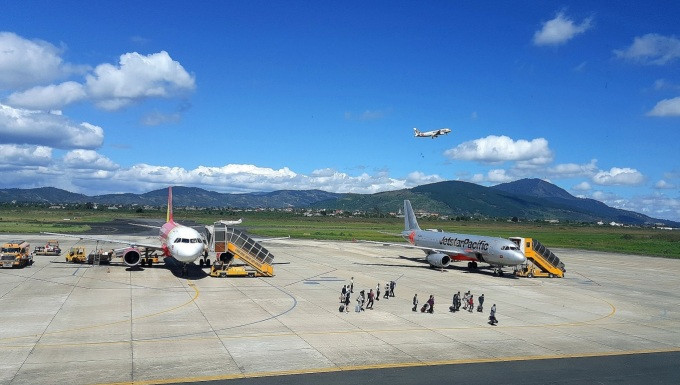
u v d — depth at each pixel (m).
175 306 42.78
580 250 130.88
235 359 28.72
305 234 154.25
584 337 36.91
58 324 35.56
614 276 76.69
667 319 44.69
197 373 26.19
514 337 36.16
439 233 84.38
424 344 33.34
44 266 66.88
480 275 71.38
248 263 61.88
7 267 64.19
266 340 32.94
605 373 28.45
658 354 32.75
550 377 27.44
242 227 189.75
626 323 42.44
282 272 67.81
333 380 25.80
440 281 63.69
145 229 160.25
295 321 38.66
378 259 90.12
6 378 24.58
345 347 31.89
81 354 28.81
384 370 27.69
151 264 70.19
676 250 136.25
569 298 54.38
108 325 35.62
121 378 25.08
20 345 30.28
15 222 180.62
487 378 26.92
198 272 64.44
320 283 58.56
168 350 30.03
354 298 49.53
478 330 37.97
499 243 69.88
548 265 72.62
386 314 42.53
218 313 40.50
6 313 38.69
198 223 191.62
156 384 24.45
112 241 69.38
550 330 38.84
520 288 60.41
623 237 197.62
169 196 83.62
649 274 80.88
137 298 45.97
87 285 52.47
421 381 26.08
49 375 25.19
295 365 28.03
